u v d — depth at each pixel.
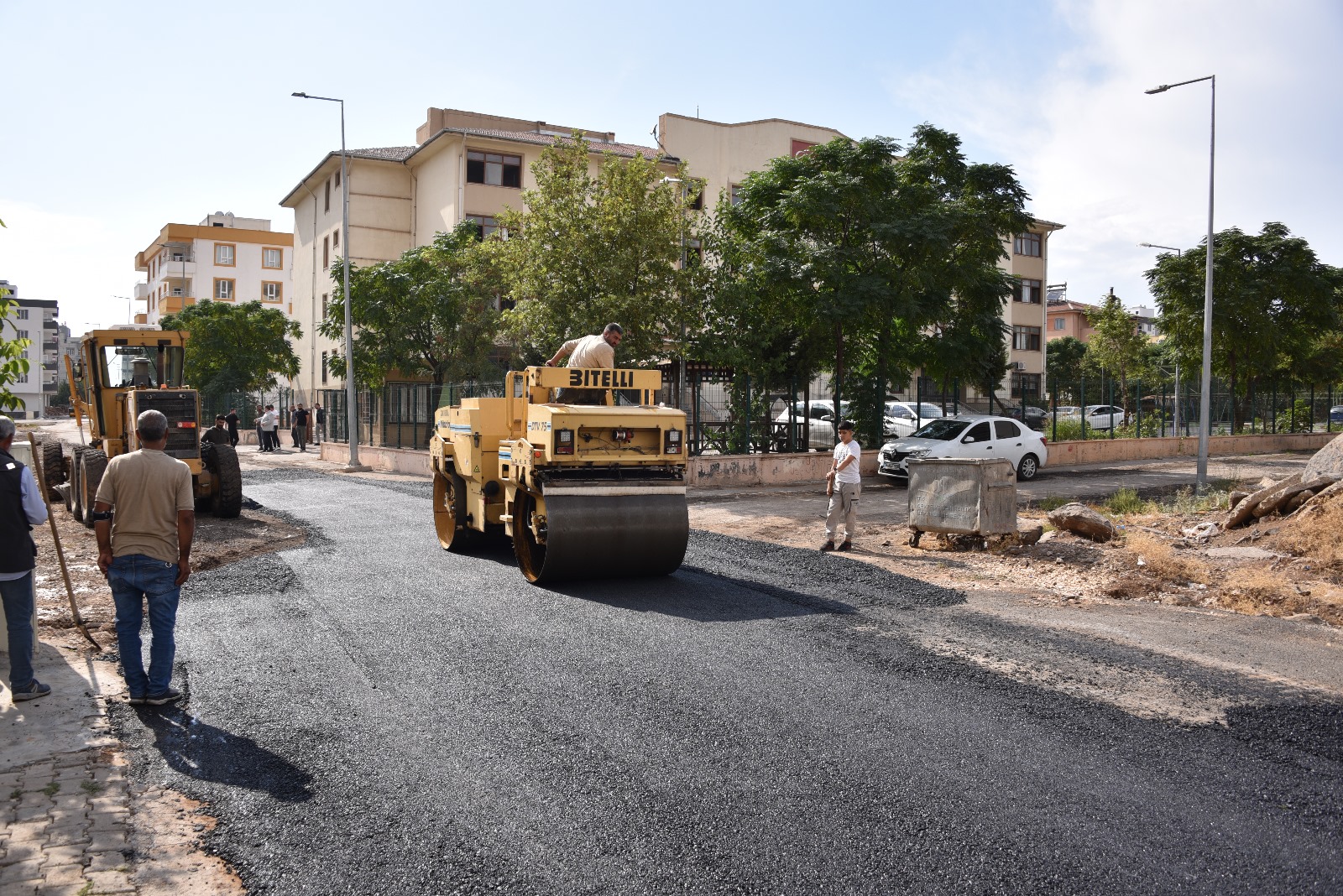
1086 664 6.83
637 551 9.37
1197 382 33.56
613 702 5.88
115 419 14.70
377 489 19.69
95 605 8.55
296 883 3.77
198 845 4.09
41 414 88.50
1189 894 3.73
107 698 6.00
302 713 5.71
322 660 6.79
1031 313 49.94
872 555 11.76
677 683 6.26
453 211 35.75
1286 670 6.73
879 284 19.80
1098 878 3.84
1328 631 7.87
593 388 9.81
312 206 44.81
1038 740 5.30
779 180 22.42
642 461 9.38
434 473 12.55
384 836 4.15
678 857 3.96
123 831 4.20
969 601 9.07
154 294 79.94
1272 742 5.32
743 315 21.23
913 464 12.26
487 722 5.53
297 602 8.66
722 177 38.94
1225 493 16.14
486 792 4.59
